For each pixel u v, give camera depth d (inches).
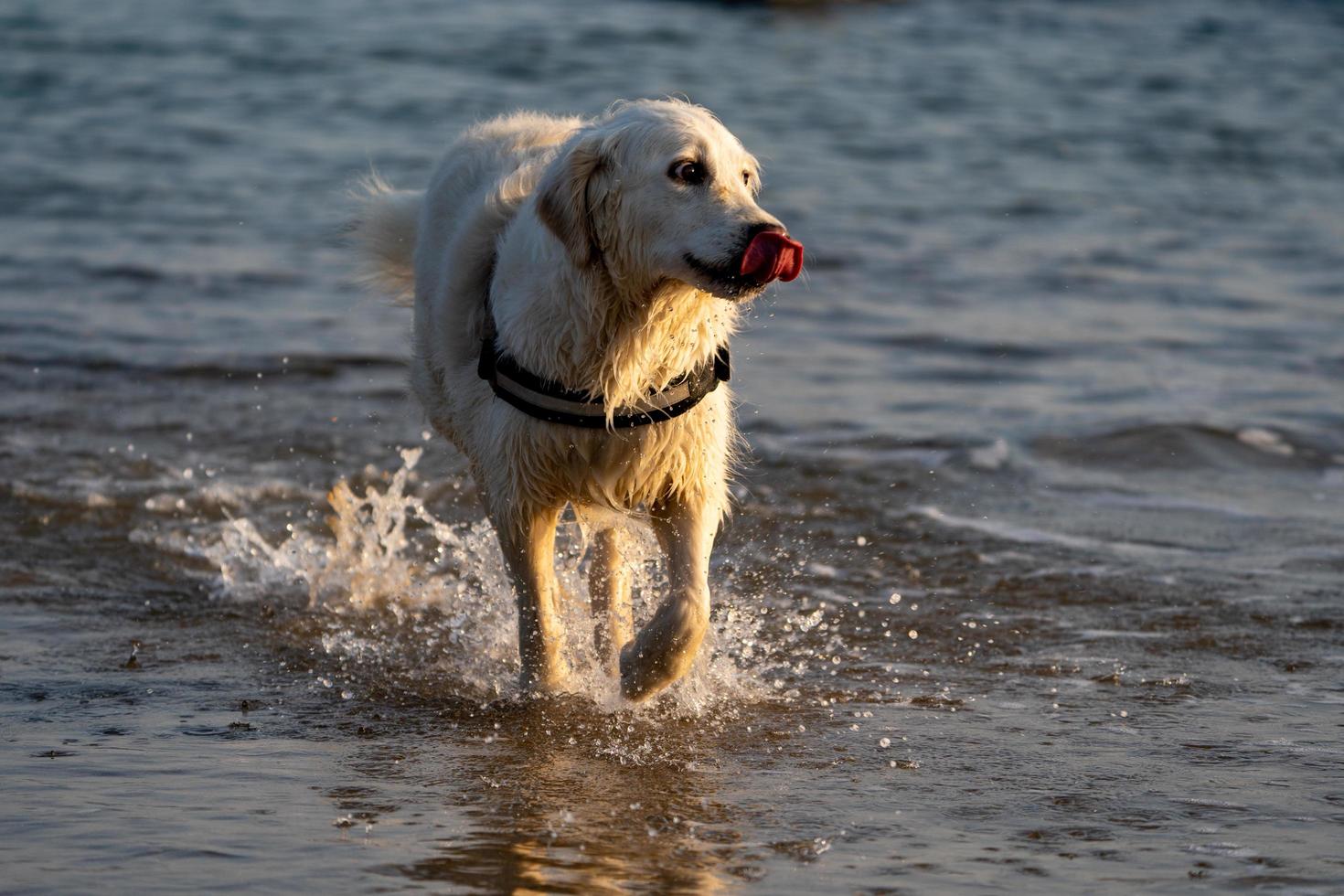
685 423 225.6
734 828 182.4
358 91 971.3
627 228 209.0
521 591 237.5
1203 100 1102.4
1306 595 288.2
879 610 282.4
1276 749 212.4
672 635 217.6
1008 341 508.7
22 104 912.9
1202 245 672.4
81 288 548.4
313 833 177.0
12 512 324.2
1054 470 377.7
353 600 285.3
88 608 274.2
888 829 182.5
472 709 231.0
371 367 464.8
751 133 904.3
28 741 207.0
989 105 1043.3
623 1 1585.9
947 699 236.1
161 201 691.4
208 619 271.7
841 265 617.3
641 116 209.9
